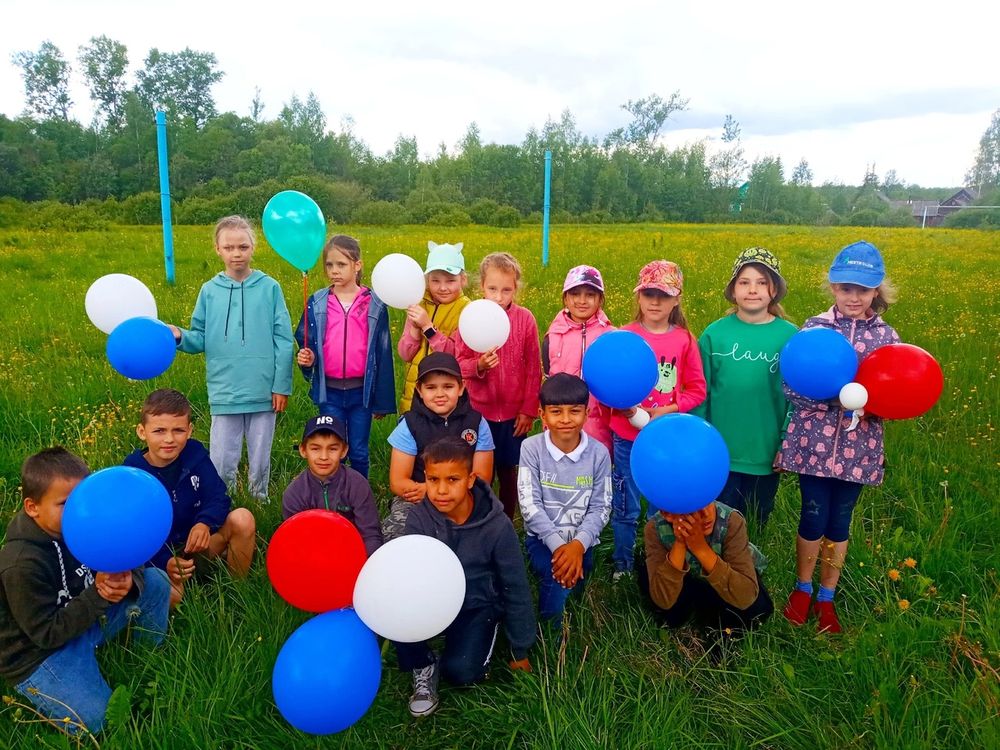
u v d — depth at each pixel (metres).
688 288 10.96
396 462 3.11
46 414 4.72
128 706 2.22
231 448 3.79
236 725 2.23
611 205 71.62
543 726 2.23
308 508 2.92
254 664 2.46
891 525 3.50
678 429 2.36
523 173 70.00
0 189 57.69
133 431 4.49
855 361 2.67
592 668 2.51
